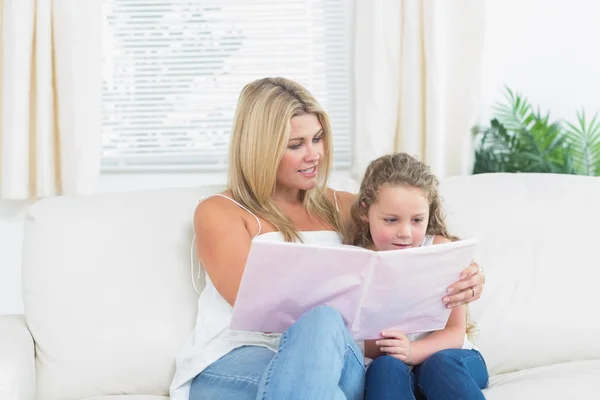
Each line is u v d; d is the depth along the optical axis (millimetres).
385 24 2781
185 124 3033
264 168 1890
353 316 1659
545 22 3096
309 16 3006
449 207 2162
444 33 2771
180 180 3051
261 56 3016
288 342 1484
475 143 3027
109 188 3035
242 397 1645
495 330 2018
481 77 2852
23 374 1779
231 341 1800
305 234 1949
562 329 2021
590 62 3100
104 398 1873
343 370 1567
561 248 2117
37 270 1979
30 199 2918
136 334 1937
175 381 1809
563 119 3111
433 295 1685
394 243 1795
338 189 2240
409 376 1595
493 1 3094
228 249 1815
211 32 3014
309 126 1898
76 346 1918
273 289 1590
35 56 2742
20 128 2719
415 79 2775
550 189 2221
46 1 2711
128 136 3035
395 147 2873
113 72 3006
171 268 2018
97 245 2008
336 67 3004
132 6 2998
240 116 1939
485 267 2080
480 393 1549
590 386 1765
